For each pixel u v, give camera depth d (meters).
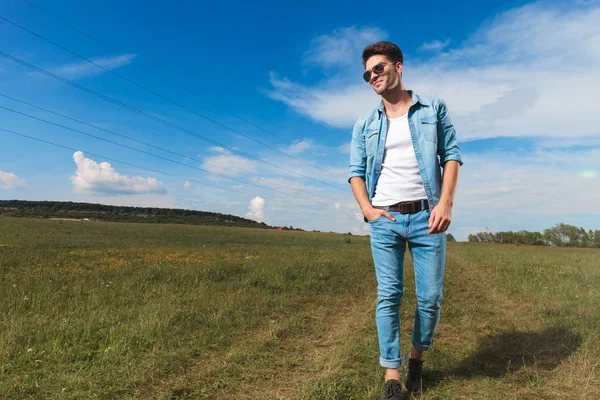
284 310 5.09
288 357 3.20
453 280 7.96
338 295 6.40
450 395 2.38
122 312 4.49
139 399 2.39
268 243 35.97
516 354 3.19
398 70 2.43
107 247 18.22
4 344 3.21
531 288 6.62
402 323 4.48
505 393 2.39
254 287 6.70
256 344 3.48
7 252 13.75
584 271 9.12
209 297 5.59
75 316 4.31
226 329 4.04
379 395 2.38
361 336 3.73
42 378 2.68
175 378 2.73
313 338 3.85
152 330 3.71
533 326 4.12
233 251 16.81
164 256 13.28
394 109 2.46
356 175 2.56
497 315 4.79
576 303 5.15
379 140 2.43
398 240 2.36
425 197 2.29
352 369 2.82
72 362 3.03
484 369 2.85
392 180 2.37
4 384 2.51
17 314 4.41
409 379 2.50
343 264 10.62
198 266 8.98
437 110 2.38
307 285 7.04
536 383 2.54
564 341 3.39
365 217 2.45
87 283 6.62
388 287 2.35
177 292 6.09
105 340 3.50
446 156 2.38
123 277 7.29
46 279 6.86
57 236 29.17
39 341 3.44
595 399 2.27
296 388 2.54
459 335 3.85
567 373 2.67
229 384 2.62
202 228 63.25
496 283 7.46
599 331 3.60
